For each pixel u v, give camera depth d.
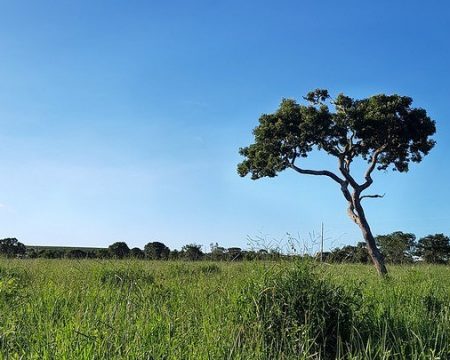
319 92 26.59
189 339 5.44
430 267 17.73
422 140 26.52
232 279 7.80
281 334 5.86
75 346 4.77
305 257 7.20
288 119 26.77
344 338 6.14
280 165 26.72
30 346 4.86
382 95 26.44
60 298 7.04
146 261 12.65
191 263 12.33
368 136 25.75
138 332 5.28
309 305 6.18
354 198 25.81
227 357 5.02
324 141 26.33
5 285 7.21
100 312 6.20
